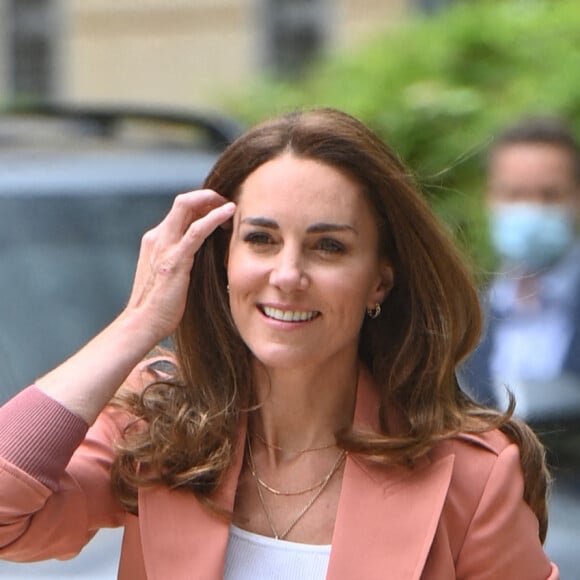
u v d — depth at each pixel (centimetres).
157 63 5484
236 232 1050
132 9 5509
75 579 1365
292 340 1038
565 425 1597
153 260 1072
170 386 1098
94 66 5566
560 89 2528
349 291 1037
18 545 1056
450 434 1049
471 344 1086
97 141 2006
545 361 1867
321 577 1036
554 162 1958
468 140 2427
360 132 1042
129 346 1056
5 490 1022
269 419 1080
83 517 1072
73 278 1734
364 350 1096
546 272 1925
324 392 1074
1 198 1797
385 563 1025
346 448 1048
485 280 1264
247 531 1062
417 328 1073
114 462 1070
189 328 1095
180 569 1041
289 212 1026
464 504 1047
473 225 2081
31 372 1642
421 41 2773
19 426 1034
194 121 1994
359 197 1038
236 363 1087
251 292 1040
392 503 1038
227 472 1065
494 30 2706
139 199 1817
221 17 5384
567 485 1752
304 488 1068
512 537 1048
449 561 1039
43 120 2078
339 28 5209
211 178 1069
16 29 5756
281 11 5331
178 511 1052
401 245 1063
